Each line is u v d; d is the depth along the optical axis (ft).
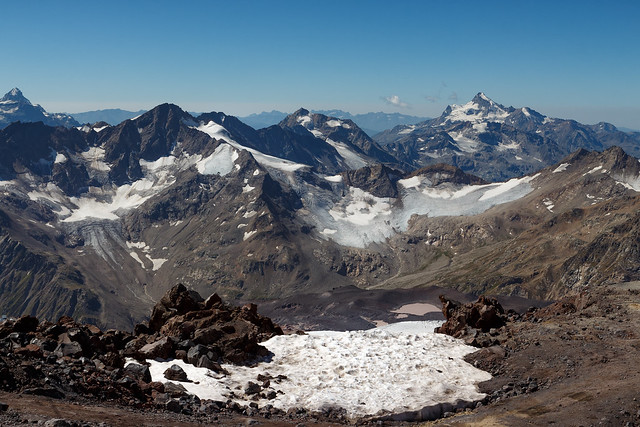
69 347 123.85
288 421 107.14
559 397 113.50
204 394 117.91
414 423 112.27
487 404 118.83
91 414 89.45
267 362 139.95
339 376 130.41
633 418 98.73
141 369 120.67
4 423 76.02
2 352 108.68
